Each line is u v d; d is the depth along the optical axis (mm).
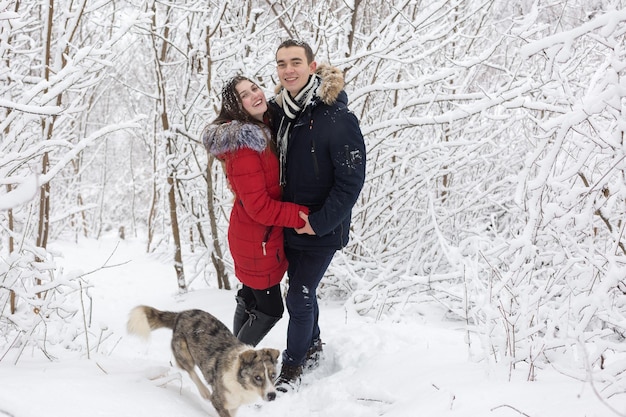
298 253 3824
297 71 3502
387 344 4336
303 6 6418
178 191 6781
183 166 6945
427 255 5895
